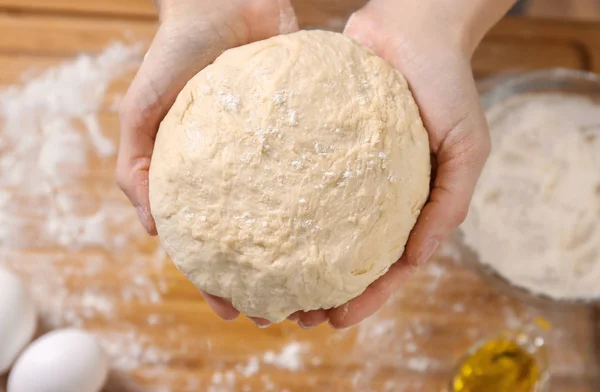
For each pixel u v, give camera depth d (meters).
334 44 0.37
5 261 0.49
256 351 0.47
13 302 0.44
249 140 0.35
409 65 0.40
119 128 0.52
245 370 0.47
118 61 0.53
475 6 0.41
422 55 0.40
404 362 0.47
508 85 0.49
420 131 0.37
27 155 0.51
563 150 0.49
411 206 0.36
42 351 0.43
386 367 0.47
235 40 0.42
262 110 0.35
